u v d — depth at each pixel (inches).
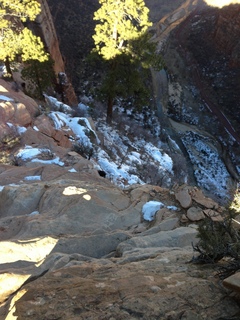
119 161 958.4
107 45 1081.4
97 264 244.8
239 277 166.1
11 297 210.5
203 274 206.5
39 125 793.6
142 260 261.9
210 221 248.4
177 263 238.2
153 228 368.2
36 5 1034.7
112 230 369.4
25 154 633.6
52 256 272.2
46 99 1215.6
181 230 350.0
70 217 374.0
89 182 500.4
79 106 1536.7
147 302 169.6
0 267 275.1
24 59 1062.4
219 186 1528.1
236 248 211.5
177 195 431.5
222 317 159.2
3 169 564.7
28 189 437.1
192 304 169.5
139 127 1578.5
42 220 362.0
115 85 1147.9
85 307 169.9
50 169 552.1
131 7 1037.8
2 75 1146.0
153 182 944.3
